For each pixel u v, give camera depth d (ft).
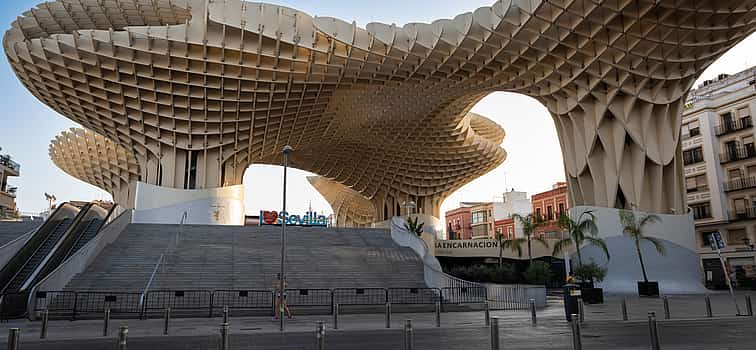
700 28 85.66
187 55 98.94
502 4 89.15
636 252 95.55
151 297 59.88
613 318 49.57
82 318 51.21
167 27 96.07
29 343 34.81
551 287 120.78
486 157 171.32
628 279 94.12
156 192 118.42
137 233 84.12
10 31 100.27
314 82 106.73
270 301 63.62
